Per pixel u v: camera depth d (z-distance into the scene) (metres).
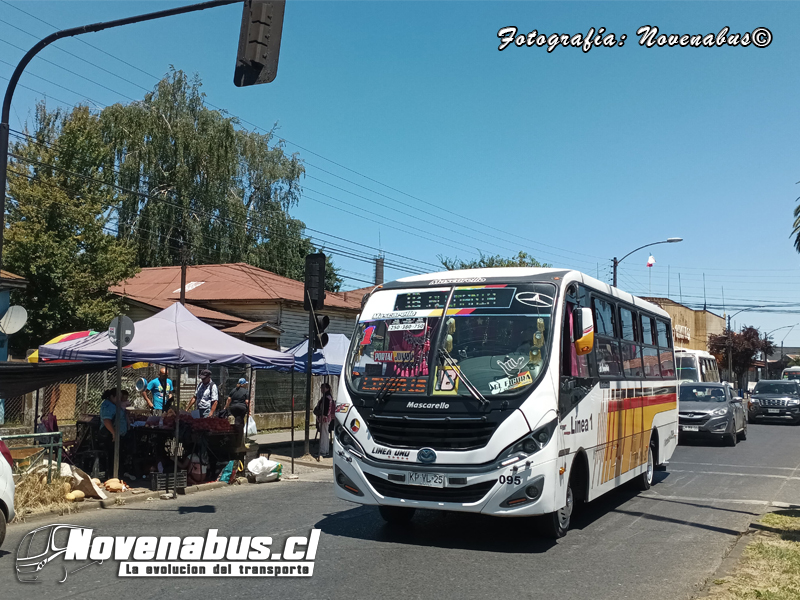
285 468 15.84
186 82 35.41
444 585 6.38
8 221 23.47
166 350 12.50
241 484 13.35
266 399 25.66
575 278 8.78
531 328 7.85
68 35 10.47
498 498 7.22
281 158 38.69
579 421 8.37
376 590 6.21
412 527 8.92
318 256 16.25
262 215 37.62
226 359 13.32
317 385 28.17
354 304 31.95
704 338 67.81
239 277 29.11
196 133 33.78
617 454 10.27
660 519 9.77
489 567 7.04
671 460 17.28
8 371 11.09
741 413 22.66
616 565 7.20
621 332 10.91
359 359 8.31
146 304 24.83
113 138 32.41
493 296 8.19
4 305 19.25
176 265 33.81
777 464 16.52
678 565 7.25
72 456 13.27
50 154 23.78
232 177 35.94
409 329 8.19
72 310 22.69
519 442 7.28
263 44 9.02
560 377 7.75
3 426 17.17
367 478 7.79
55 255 22.23
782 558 7.35
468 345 7.85
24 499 9.69
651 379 12.57
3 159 11.09
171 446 14.29
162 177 33.50
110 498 10.66
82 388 19.09
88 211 23.70
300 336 27.89
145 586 6.33
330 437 19.36
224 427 13.58
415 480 7.48
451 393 7.57
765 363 84.38
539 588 6.34
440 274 9.02
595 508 10.58
